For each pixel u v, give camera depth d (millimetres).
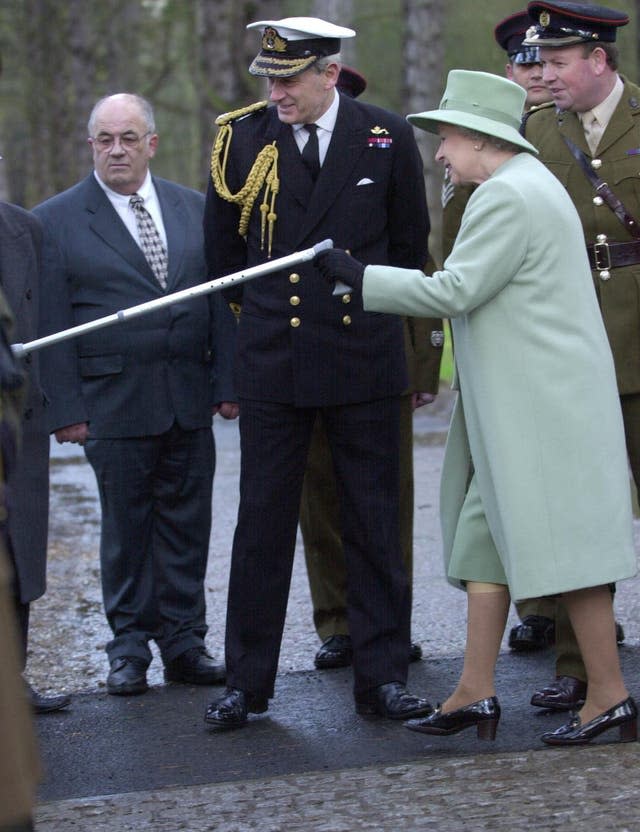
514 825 4586
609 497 5176
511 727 5629
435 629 7234
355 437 5809
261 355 5770
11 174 45188
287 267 5691
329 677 6492
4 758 3602
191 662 6512
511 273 5145
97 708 6160
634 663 6312
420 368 6738
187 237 6629
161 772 5324
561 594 5410
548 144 6059
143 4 35438
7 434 4184
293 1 29172
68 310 6492
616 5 26078
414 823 4648
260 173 5750
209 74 19266
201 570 6668
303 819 4738
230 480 12070
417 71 17828
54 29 31219
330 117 5730
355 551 5887
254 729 5777
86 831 4734
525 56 6949
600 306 5910
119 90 32344
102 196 6586
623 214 5883
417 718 5750
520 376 5168
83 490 12156
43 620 7809
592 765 5055
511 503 5145
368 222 5750
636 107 5941
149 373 6488
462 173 5348
